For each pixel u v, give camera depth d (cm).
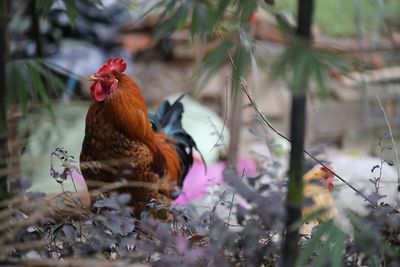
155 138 459
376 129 862
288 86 217
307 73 216
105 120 414
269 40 571
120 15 880
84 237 331
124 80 423
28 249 298
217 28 317
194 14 307
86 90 770
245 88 366
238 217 301
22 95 359
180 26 338
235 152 649
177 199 500
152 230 315
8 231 296
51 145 521
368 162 634
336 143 880
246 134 751
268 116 852
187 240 299
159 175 437
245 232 295
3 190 305
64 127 604
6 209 298
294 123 252
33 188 439
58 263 282
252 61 303
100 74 415
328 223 279
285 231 275
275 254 305
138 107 423
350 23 934
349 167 619
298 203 263
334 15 958
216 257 276
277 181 328
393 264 296
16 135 454
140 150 420
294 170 260
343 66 225
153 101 840
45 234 329
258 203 272
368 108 863
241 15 259
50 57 798
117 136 415
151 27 888
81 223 314
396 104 855
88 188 410
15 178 335
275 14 261
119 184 326
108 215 301
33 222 300
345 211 305
